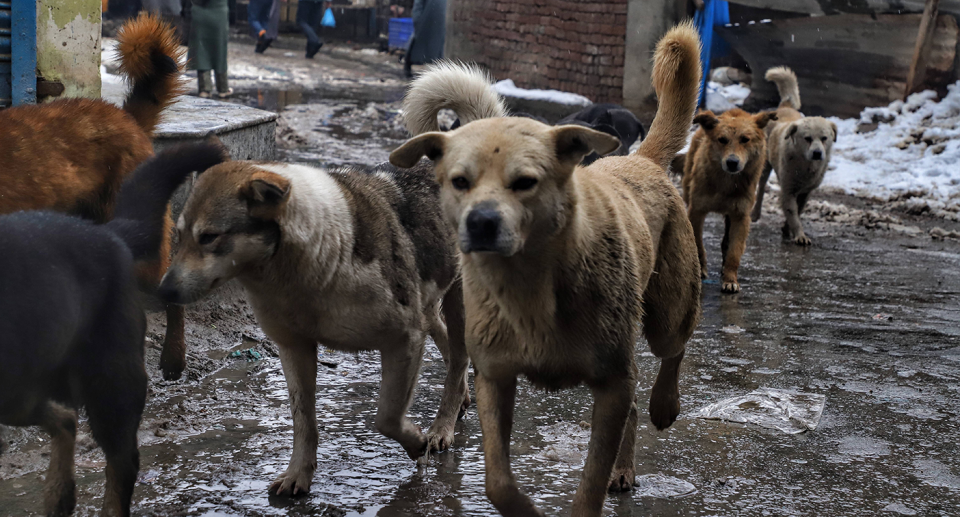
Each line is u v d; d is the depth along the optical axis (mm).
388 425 2740
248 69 11609
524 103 8594
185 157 2754
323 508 2662
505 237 2369
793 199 5047
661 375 2859
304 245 2604
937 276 4281
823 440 2969
